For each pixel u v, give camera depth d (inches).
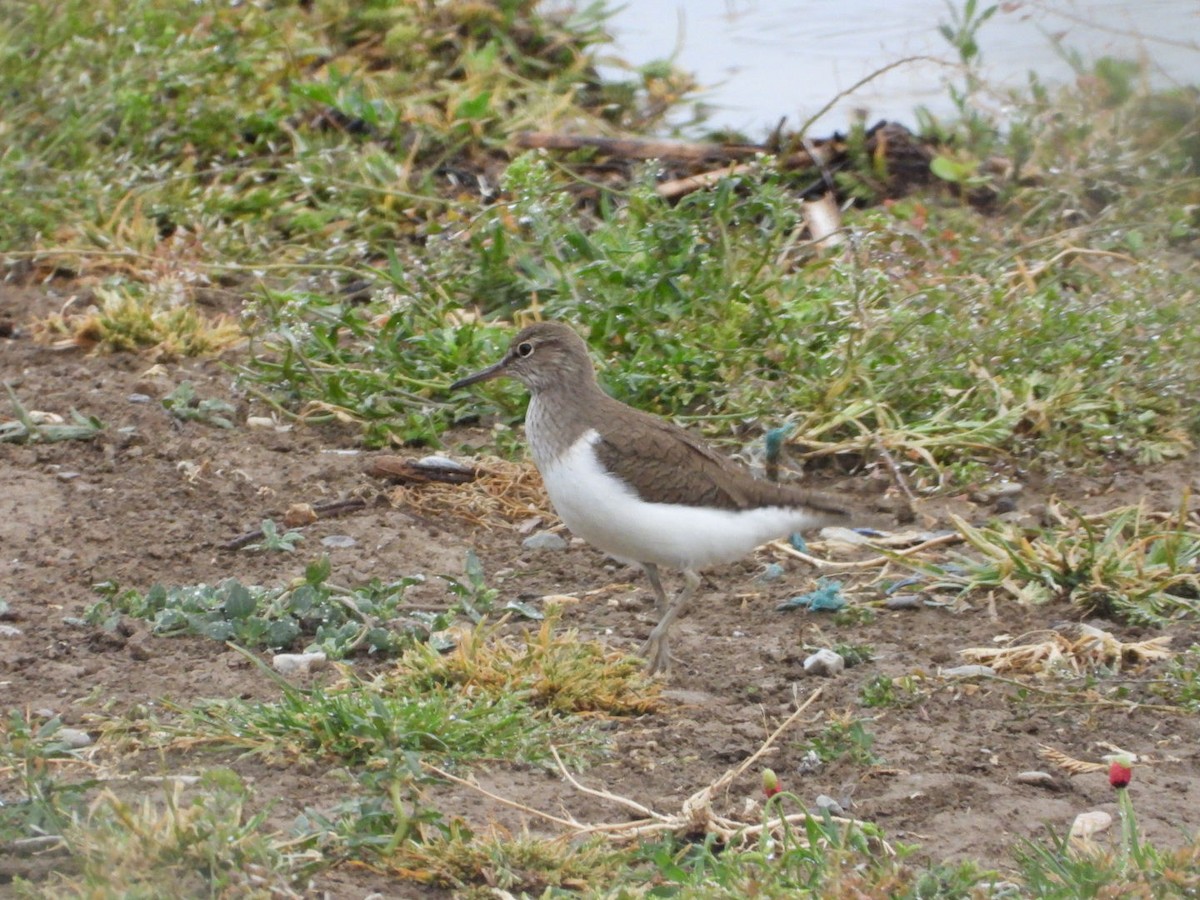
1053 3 783.7
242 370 550.9
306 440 523.8
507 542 468.4
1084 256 624.4
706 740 352.8
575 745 346.0
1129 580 427.8
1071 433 531.5
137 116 705.0
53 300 617.6
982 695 376.5
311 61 775.7
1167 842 307.6
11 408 528.4
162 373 559.5
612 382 522.3
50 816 291.7
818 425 521.3
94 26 743.1
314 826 302.4
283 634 390.9
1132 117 693.3
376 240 659.4
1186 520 467.8
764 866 287.4
